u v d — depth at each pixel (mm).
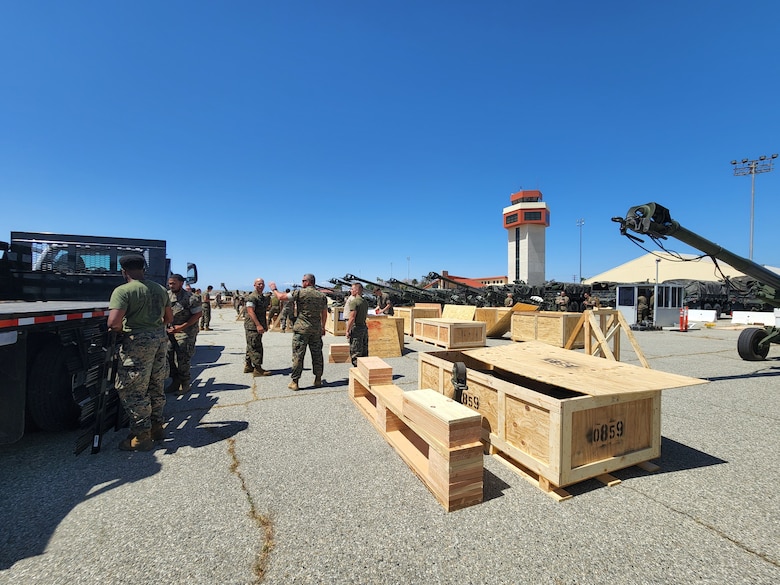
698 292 26047
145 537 2203
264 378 6344
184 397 5164
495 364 3814
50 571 1921
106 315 4195
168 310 3738
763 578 1913
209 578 1882
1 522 2334
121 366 3301
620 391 2773
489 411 3412
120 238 6254
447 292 21000
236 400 5023
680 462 3260
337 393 5387
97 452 3340
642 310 17188
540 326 10914
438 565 1983
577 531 2283
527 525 2338
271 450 3436
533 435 2865
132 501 2582
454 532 2264
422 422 2836
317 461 3211
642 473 3049
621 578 1905
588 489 2785
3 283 5488
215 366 7430
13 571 1913
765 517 2453
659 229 5590
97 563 1983
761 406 4949
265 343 10711
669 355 9305
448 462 2455
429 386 4281
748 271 6664
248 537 2209
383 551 2090
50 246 5863
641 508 2545
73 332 3660
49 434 3838
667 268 54531
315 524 2336
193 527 2301
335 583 1854
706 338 13172
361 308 6469
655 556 2070
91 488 2752
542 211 57250
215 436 3770
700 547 2152
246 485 2811
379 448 3477
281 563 1991
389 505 2551
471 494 2537
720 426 4188
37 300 5672
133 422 3350
